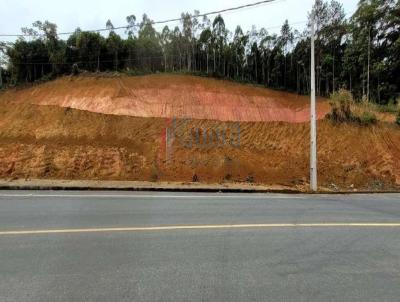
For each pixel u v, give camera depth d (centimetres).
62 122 1817
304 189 1262
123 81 3791
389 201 1021
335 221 725
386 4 3925
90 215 748
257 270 450
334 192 1215
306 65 4819
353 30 4269
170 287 396
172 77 4225
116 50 4888
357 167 1516
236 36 5509
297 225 684
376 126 1733
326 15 4750
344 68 4212
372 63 3831
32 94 3709
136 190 1135
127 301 362
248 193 1130
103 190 1123
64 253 504
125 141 1694
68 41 4762
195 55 5547
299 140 1675
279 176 1466
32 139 1730
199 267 457
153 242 559
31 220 698
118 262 471
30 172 1467
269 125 1766
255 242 568
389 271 458
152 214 764
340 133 1684
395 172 1481
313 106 1278
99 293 380
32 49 4588
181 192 1114
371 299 377
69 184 1166
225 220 716
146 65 5288
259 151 1641
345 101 1789
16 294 377
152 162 1562
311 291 393
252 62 5256
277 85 4922
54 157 1547
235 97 3922
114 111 2997
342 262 486
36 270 442
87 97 3281
